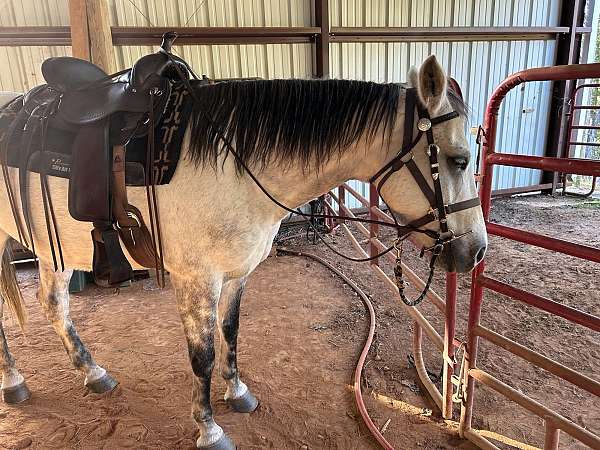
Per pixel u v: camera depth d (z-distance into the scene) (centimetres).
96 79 171
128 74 165
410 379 227
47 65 165
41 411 203
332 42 496
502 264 393
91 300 334
